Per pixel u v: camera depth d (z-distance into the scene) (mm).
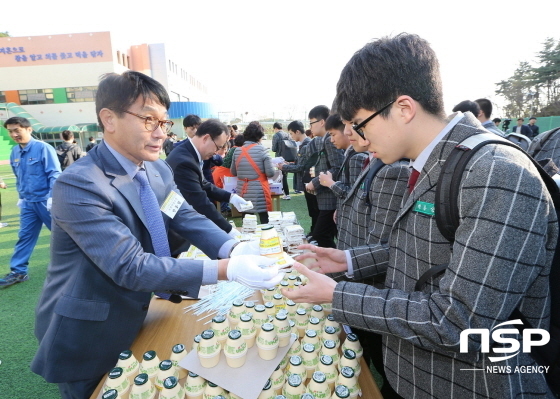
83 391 1061
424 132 747
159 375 904
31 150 2982
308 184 3088
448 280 659
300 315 1181
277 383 912
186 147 2348
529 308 741
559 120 16625
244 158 3551
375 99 715
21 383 1864
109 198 964
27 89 22109
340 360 974
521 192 593
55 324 988
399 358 889
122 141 988
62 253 1031
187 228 1380
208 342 925
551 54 23688
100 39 21781
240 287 1519
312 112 3439
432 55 715
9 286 3029
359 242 1686
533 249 603
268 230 1113
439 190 704
